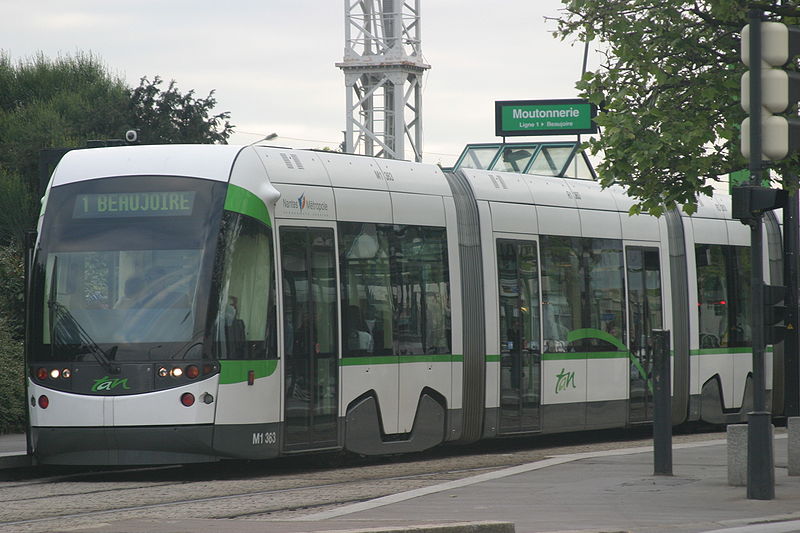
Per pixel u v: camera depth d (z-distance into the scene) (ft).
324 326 92.84
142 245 88.17
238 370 86.58
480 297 106.01
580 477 84.07
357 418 95.14
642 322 122.62
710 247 131.95
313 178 93.91
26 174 261.44
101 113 276.41
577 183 119.14
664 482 81.20
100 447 86.33
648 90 94.43
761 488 72.64
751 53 70.33
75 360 87.25
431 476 88.28
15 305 146.10
